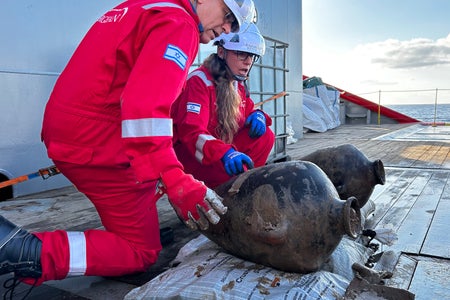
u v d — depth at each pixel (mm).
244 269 1363
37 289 1627
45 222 2586
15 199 3420
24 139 3707
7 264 1341
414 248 1929
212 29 1492
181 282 1356
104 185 1509
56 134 1434
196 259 1492
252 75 4859
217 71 2137
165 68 1222
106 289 1612
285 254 1284
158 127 1184
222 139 2217
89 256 1477
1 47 3500
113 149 1448
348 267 1487
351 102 13852
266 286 1259
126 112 1187
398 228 2238
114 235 1569
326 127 11000
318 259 1305
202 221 1217
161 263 1850
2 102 3529
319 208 1271
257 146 2525
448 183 3496
